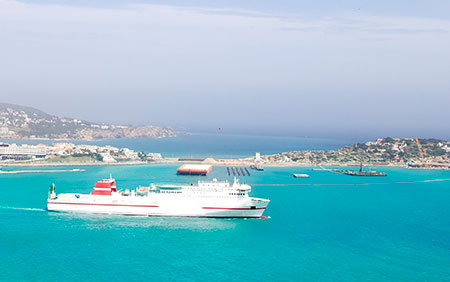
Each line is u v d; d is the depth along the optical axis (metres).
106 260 123.62
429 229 164.50
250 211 171.00
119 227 155.00
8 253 127.69
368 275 117.75
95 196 174.00
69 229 151.38
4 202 193.62
